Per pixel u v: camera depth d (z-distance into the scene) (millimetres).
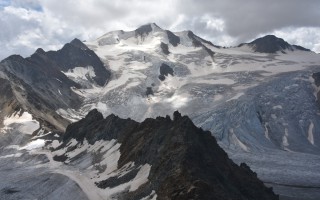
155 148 99688
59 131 178750
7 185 112500
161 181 76875
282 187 132625
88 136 152250
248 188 87500
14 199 101938
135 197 81000
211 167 80438
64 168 125750
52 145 160375
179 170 72250
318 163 169000
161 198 69875
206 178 72688
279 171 154750
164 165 82125
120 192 90062
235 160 175250
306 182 139000
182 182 68750
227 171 86625
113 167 114625
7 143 159375
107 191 95000
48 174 117562
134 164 104688
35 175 119312
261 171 154875
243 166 106500
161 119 123188
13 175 124125
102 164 121188
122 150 123312
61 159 140375
